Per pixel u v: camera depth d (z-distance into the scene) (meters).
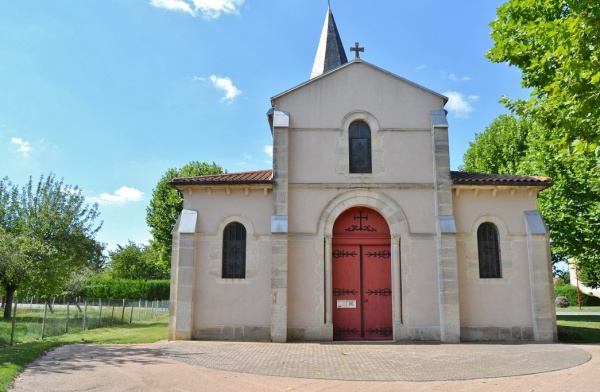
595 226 20.09
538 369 10.48
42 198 30.38
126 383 9.15
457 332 15.04
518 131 33.06
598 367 10.63
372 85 16.92
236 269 15.95
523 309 15.62
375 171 16.36
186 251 15.67
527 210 16.20
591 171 9.90
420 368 10.59
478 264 15.87
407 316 15.48
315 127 16.61
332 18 23.95
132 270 58.72
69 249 29.81
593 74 7.88
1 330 18.67
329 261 15.79
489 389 8.78
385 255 16.38
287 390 8.72
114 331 19.78
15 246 25.77
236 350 13.11
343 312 16.02
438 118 16.53
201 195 16.30
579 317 27.41
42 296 30.31
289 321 15.41
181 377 9.67
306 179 16.28
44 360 11.47
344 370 10.37
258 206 16.16
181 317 15.40
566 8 12.62
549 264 15.64
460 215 16.11
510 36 14.52
